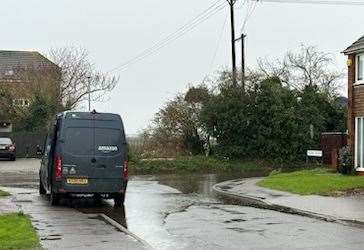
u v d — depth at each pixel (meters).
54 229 13.23
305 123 41.78
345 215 15.93
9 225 13.22
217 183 28.12
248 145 41.69
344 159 27.38
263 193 22.19
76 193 17.97
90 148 18.14
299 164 41.03
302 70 57.66
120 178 18.31
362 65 27.72
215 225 14.42
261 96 41.59
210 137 43.16
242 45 45.47
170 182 29.25
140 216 16.20
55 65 53.44
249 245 11.68
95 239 11.94
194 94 43.81
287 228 13.93
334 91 56.75
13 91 51.38
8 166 37.47
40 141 47.38
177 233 13.20
